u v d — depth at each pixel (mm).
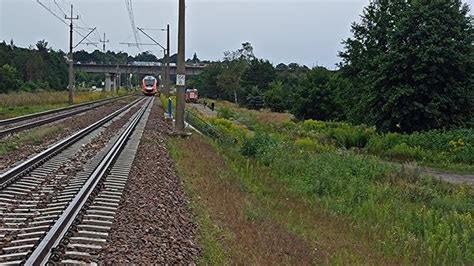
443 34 40375
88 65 127250
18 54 118062
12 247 7785
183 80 27625
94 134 26641
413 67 40469
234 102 115375
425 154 31797
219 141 29094
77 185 12844
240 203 13875
